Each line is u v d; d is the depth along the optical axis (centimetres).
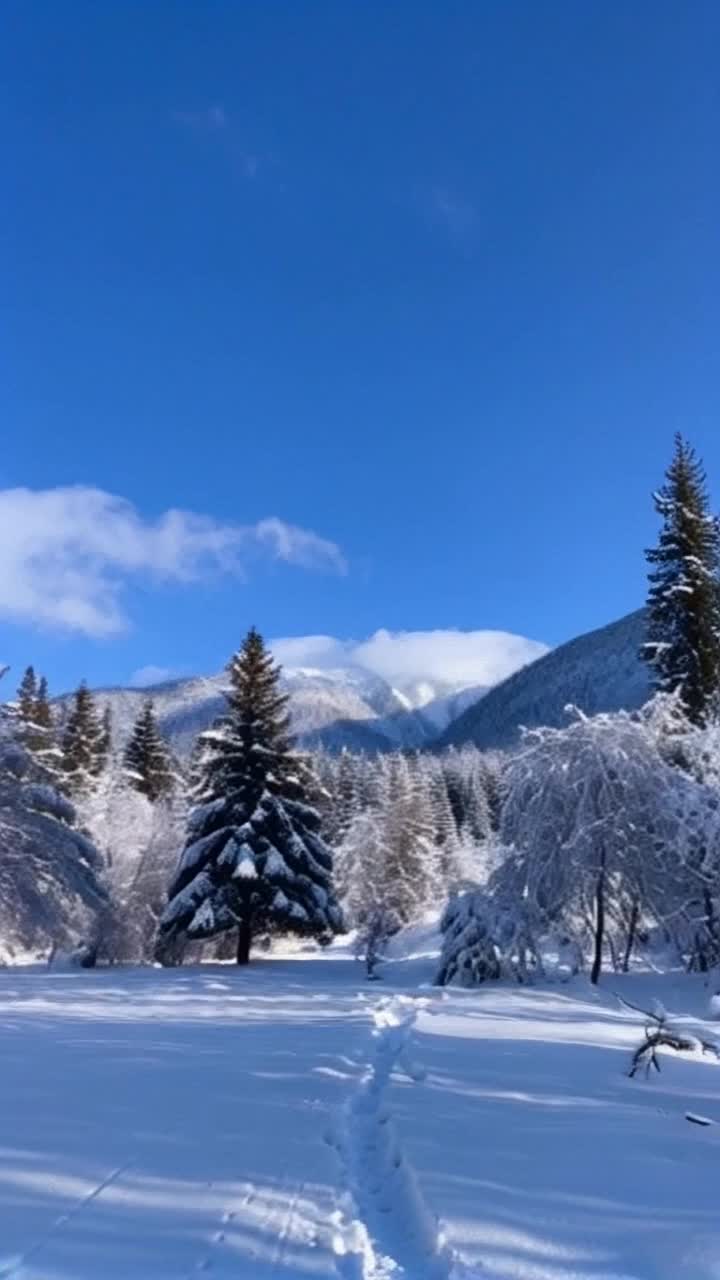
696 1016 1764
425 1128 601
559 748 2372
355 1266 364
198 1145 529
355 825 5419
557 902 2298
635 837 2272
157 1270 347
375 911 3881
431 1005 1653
